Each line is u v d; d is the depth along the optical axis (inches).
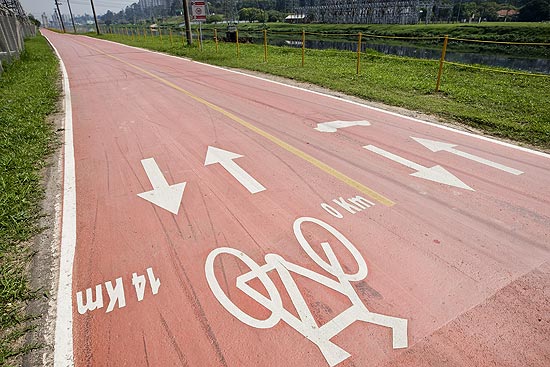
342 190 175.8
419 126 271.6
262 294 113.9
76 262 131.6
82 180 195.0
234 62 627.8
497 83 422.0
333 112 313.0
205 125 281.9
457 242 136.0
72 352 98.1
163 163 213.2
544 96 350.0
